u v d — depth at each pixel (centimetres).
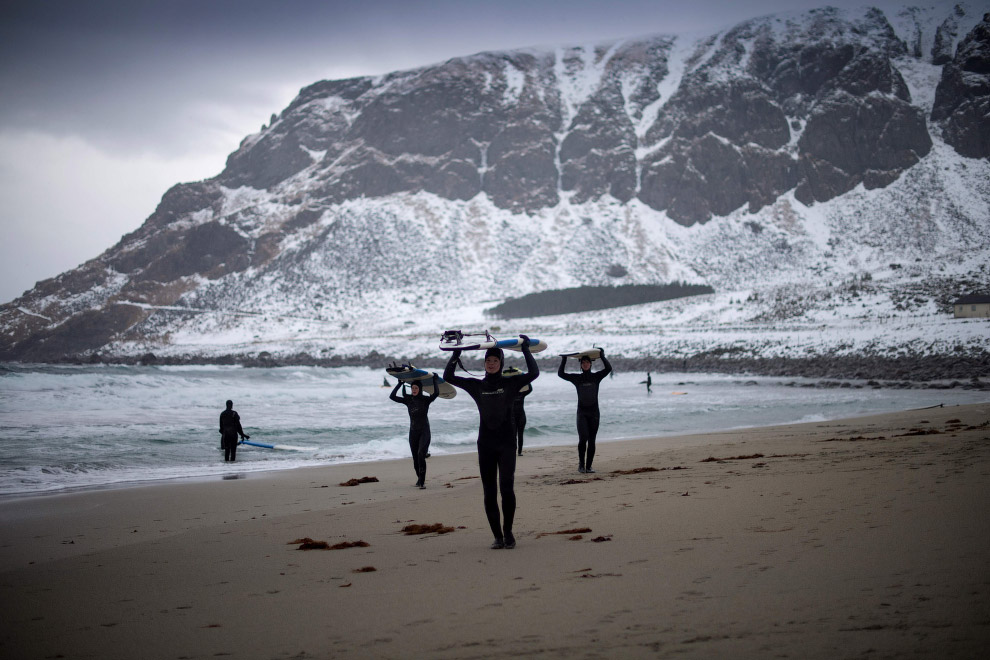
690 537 670
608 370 1366
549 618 462
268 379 8375
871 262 19912
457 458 1900
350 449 2131
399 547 748
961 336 6994
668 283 19900
